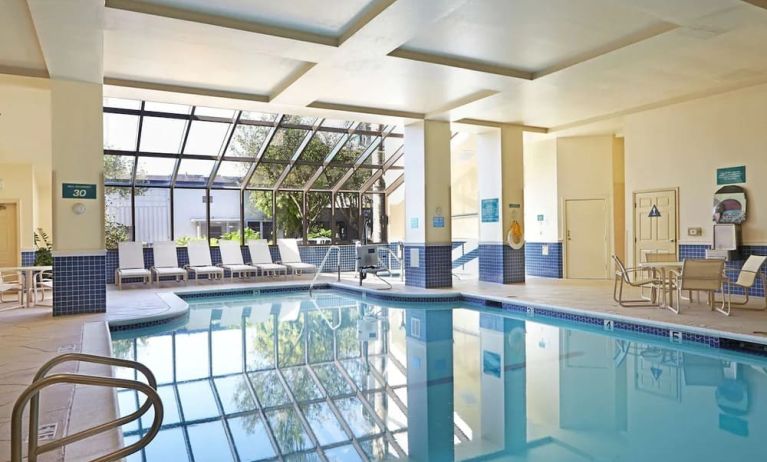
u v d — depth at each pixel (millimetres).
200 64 6492
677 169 8492
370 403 3947
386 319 7656
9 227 10188
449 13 4840
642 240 9008
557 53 6227
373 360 5266
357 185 13484
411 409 3814
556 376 4641
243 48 5660
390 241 14305
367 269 10219
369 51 5762
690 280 6359
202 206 11992
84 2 4340
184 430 3389
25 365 4180
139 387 2031
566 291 8844
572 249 11328
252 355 5500
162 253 11070
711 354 5273
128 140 9859
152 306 7523
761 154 7492
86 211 6613
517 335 6410
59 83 6430
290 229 13047
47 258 9336
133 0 4645
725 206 7820
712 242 8016
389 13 4754
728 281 6367
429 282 9570
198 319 7723
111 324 6254
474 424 3504
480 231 10797
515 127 10375
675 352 5406
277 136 10703
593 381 4484
